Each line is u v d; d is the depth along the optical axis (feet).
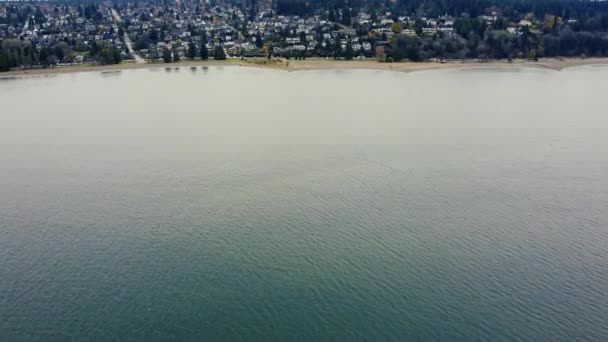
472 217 262.06
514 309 194.70
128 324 188.03
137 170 330.75
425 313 193.06
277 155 357.41
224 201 281.13
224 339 181.16
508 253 229.45
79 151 373.81
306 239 242.17
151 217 263.90
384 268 219.41
